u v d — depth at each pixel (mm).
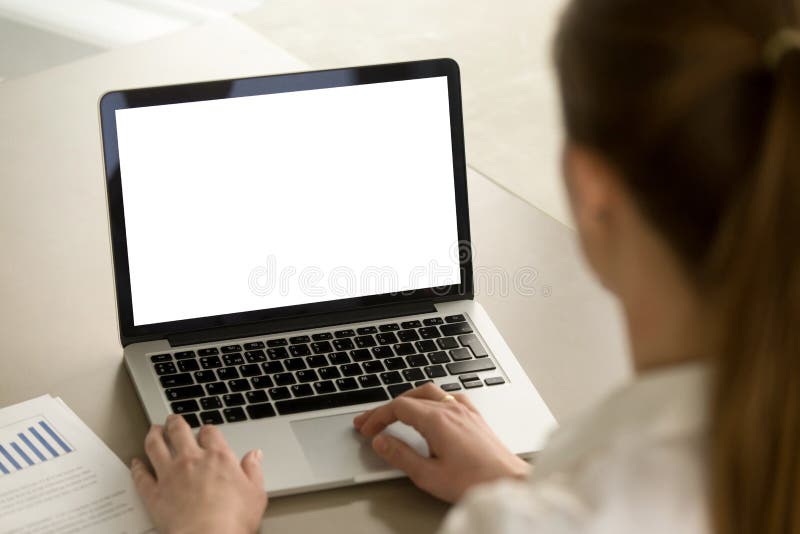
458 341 1194
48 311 1242
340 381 1126
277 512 979
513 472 965
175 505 937
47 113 1610
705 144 528
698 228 546
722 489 539
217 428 1042
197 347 1160
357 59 1965
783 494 539
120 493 984
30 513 955
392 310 1231
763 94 517
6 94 1645
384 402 1105
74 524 945
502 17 2152
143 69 1740
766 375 521
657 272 578
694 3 529
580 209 611
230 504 932
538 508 570
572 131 586
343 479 1004
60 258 1335
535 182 1591
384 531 964
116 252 1144
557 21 600
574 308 1289
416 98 1210
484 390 1129
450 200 1230
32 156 1517
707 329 564
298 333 1188
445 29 2094
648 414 583
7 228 1377
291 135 1183
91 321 1232
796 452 532
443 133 1221
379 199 1210
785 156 497
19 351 1176
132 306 1154
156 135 1145
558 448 644
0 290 1270
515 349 1216
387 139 1207
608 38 545
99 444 1049
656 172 545
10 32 3256
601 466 576
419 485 997
